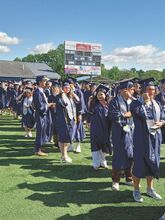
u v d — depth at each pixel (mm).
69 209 5805
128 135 6637
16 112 18438
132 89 6879
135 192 6195
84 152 10039
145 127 5953
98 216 5535
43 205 5965
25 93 12625
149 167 6012
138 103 5984
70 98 8789
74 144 11203
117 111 6586
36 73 57531
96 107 7934
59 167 8328
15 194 6477
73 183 7137
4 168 8227
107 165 8492
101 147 7984
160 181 7293
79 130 9891
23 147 10703
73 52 35781
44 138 9617
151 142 5973
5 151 10086
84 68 36406
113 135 6660
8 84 20734
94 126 7930
